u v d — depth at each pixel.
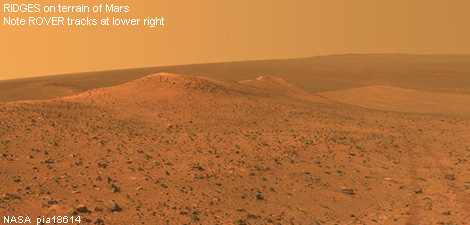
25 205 10.99
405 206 12.24
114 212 10.99
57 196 11.65
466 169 15.52
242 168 14.59
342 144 17.98
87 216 10.66
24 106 20.22
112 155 15.11
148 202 11.69
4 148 14.84
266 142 17.64
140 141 16.84
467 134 21.00
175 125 19.45
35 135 16.41
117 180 13.02
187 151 16.06
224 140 17.58
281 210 11.71
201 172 14.07
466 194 13.10
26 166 13.55
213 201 11.97
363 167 15.52
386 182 14.17
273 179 13.87
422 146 18.55
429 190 13.53
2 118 18.05
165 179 13.31
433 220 11.22
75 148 15.52
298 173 14.51
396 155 17.11
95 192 12.09
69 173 13.30
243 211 11.48
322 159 16.09
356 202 12.48
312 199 12.54
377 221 11.20
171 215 11.02
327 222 11.10
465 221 11.13
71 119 19.00
